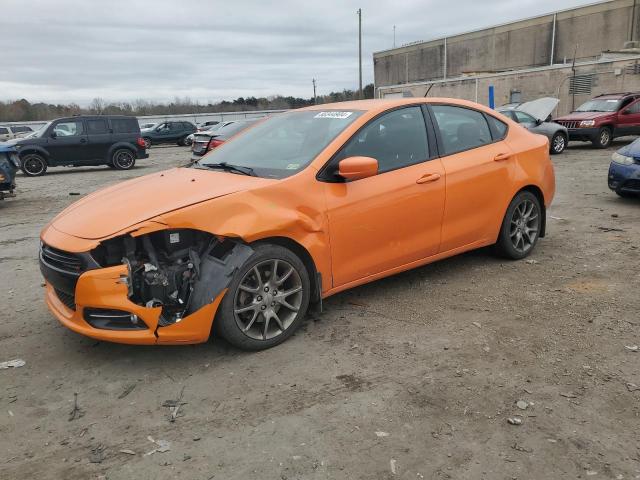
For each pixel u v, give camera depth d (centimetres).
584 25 4847
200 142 1684
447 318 408
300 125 448
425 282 486
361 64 4444
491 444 263
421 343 369
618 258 541
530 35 5256
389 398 304
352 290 470
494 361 342
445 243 463
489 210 492
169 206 338
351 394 310
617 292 448
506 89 3478
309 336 385
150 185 392
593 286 464
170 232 345
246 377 333
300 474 246
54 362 360
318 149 397
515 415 285
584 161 1453
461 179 460
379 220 408
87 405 308
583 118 1777
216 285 337
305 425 283
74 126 1748
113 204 359
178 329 332
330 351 362
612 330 379
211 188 365
